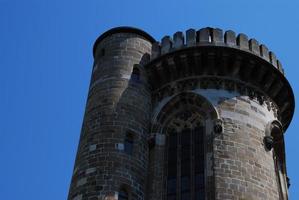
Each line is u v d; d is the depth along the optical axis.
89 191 32.50
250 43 39.56
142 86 39.03
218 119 35.31
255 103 37.38
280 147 38.62
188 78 38.16
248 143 34.72
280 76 39.31
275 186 34.12
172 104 37.69
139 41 41.38
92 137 35.31
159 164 35.34
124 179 33.34
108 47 40.94
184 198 33.53
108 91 37.69
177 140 36.53
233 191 32.09
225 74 37.94
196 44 38.72
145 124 37.28
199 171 34.22
